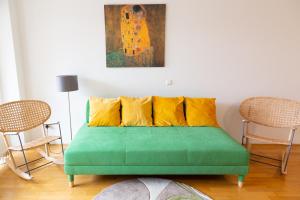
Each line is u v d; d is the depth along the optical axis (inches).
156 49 123.3
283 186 92.9
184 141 94.2
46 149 114.2
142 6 118.6
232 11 119.9
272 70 126.3
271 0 118.3
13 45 116.8
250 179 97.9
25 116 106.7
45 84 127.3
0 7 112.4
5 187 91.0
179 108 117.3
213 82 128.0
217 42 123.3
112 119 113.5
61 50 123.5
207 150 87.7
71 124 133.0
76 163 87.1
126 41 122.0
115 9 118.7
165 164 88.8
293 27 121.1
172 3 118.9
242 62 125.6
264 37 122.5
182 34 122.3
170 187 90.6
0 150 113.7
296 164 111.3
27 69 124.9
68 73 126.3
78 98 129.6
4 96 122.2
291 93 129.1
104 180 96.0
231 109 131.5
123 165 88.6
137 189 88.9
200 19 120.6
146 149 87.9
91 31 121.7
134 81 127.7
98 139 96.0
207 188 91.0
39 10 118.6
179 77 127.3
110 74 126.7
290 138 103.2
